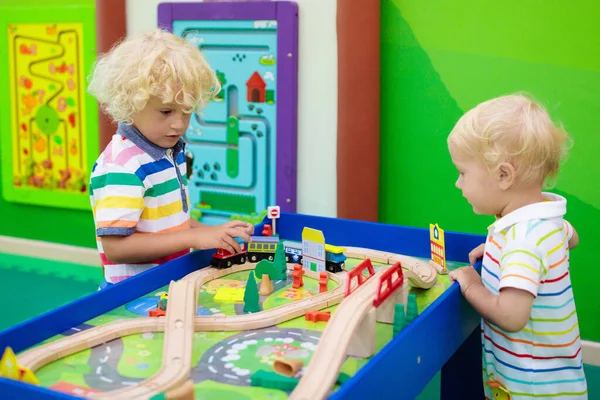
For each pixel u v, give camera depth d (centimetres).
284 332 94
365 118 202
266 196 225
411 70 204
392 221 214
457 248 131
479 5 193
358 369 80
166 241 116
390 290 94
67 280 262
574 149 190
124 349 87
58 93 274
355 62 199
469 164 103
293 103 215
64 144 277
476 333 140
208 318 95
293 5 209
